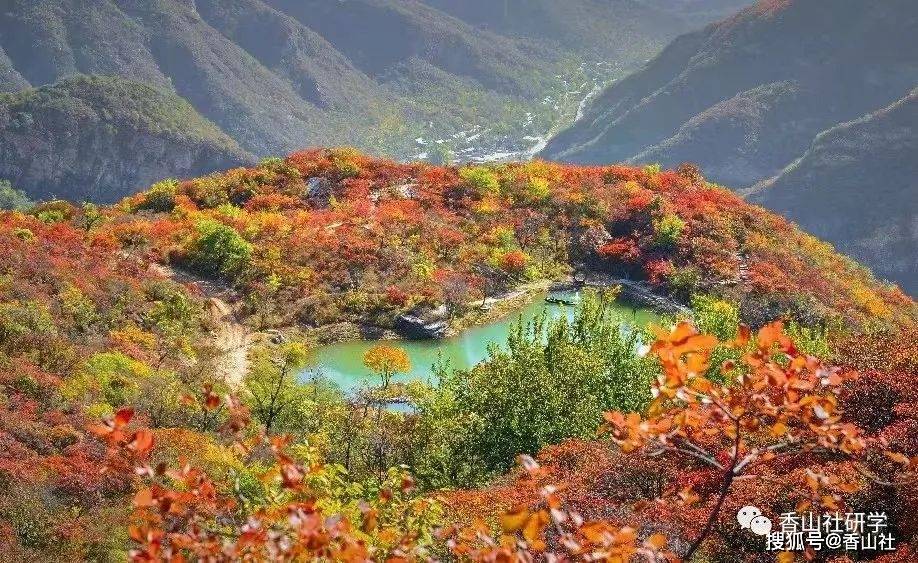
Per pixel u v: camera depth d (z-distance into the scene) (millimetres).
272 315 68812
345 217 88562
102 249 72438
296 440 40750
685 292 82500
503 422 38562
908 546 17438
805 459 23078
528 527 6645
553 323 54750
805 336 51875
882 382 27844
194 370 52438
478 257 83125
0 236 63844
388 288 73375
